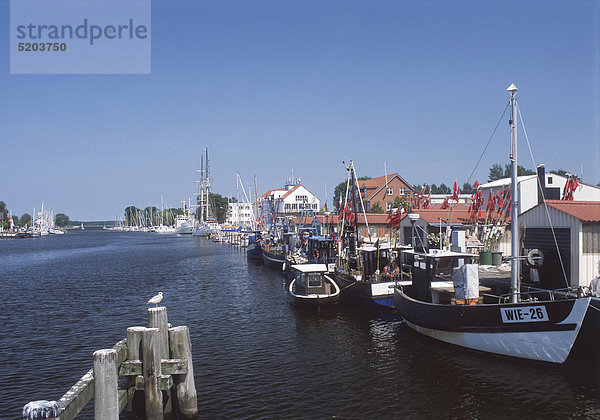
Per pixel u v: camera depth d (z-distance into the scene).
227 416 14.40
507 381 16.39
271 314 28.89
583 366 16.64
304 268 30.72
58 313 30.48
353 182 34.38
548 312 16.17
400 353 19.94
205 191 180.50
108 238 178.50
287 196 99.12
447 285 22.59
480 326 18.23
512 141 18.14
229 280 46.00
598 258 23.56
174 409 15.14
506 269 29.06
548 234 25.39
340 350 20.84
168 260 71.25
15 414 14.78
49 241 156.25
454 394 15.62
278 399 15.63
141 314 29.91
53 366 19.58
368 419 14.09
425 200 56.28
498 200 38.66
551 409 14.40
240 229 114.44
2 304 33.94
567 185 36.38
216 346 22.03
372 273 30.52
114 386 11.62
